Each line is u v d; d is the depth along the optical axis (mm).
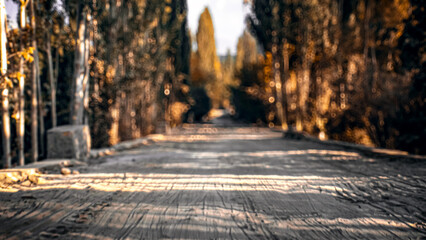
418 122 11656
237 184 6621
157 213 4590
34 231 3799
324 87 25266
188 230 3898
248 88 43312
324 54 24469
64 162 9094
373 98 15750
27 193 5652
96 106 16125
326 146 15328
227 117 91625
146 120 28016
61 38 13375
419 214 4422
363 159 10016
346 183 6473
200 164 9750
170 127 38938
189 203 5137
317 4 25031
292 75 33031
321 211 4648
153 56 25359
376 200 5160
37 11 11062
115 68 18453
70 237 3643
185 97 46406
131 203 5121
